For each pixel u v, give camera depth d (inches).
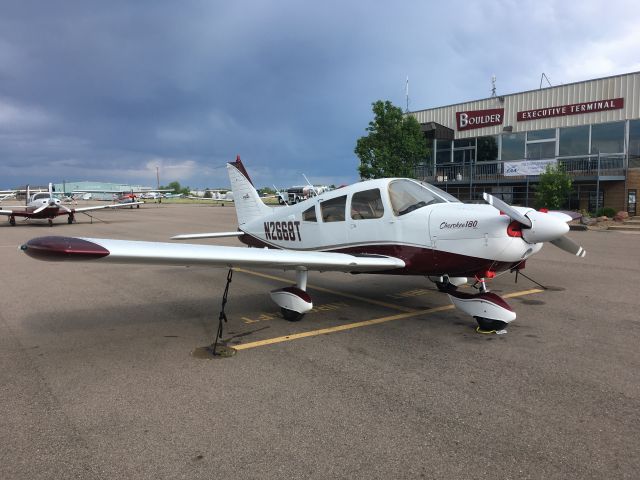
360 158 842.2
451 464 91.7
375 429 106.3
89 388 131.5
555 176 674.2
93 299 250.4
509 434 103.0
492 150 883.4
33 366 149.1
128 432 106.3
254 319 207.2
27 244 128.0
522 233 170.1
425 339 174.1
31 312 221.0
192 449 98.6
